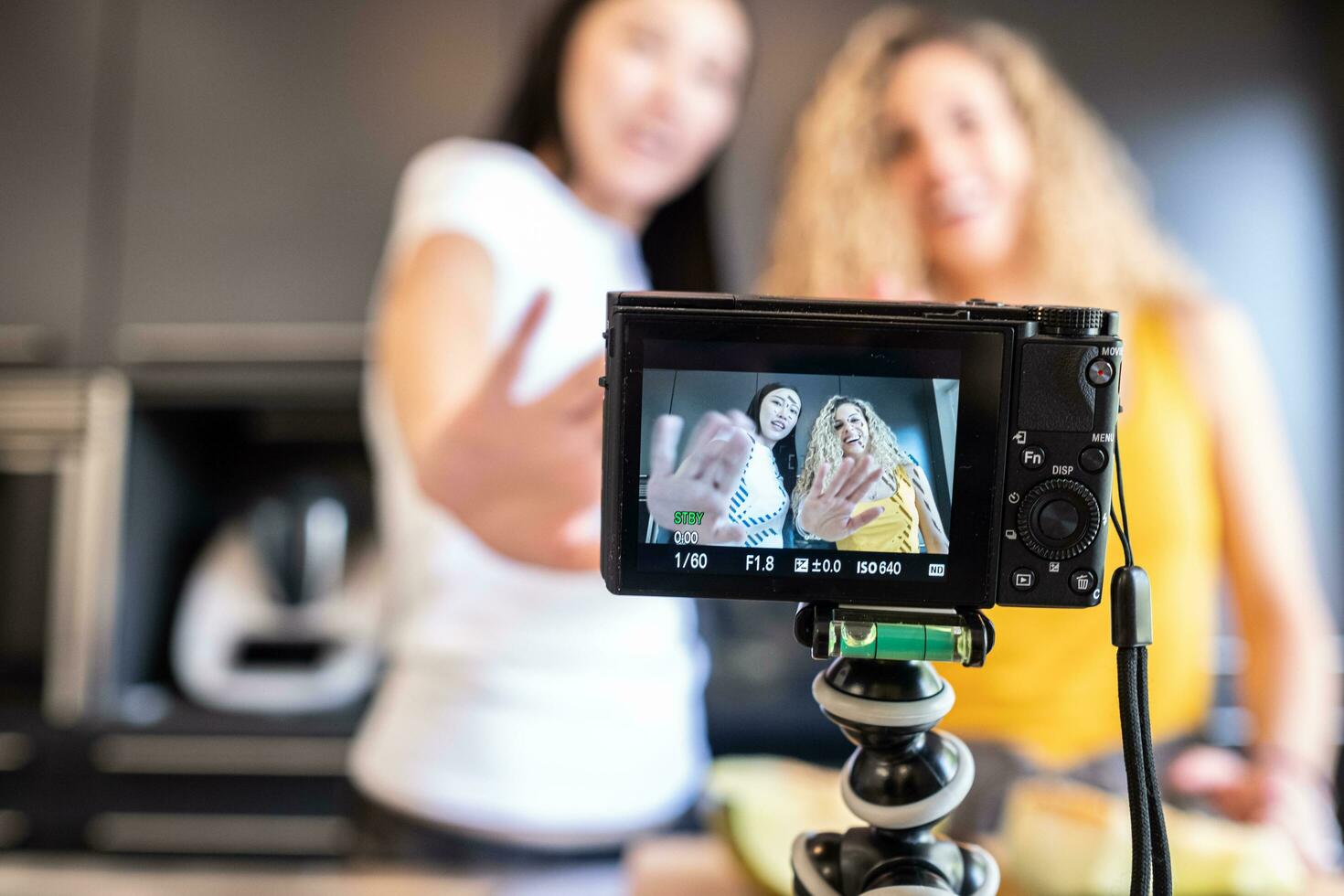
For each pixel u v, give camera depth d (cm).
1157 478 157
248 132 174
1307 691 160
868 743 44
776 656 169
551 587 158
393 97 171
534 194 164
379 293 173
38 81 175
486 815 157
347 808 168
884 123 166
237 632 179
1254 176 169
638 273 166
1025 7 168
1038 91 167
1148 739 40
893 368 42
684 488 43
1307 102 169
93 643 173
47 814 170
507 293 161
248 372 175
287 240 174
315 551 179
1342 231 168
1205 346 165
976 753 136
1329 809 155
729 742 166
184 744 170
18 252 175
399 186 172
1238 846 75
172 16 174
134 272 175
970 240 166
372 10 172
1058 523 42
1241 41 169
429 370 158
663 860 99
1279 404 167
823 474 43
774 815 82
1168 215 168
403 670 163
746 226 167
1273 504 165
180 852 169
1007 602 43
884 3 168
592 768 159
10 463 174
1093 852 74
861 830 46
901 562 43
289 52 173
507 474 129
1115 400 42
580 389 125
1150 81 168
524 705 158
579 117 165
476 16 170
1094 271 166
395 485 163
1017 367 42
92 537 173
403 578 164
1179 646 153
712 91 166
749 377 42
